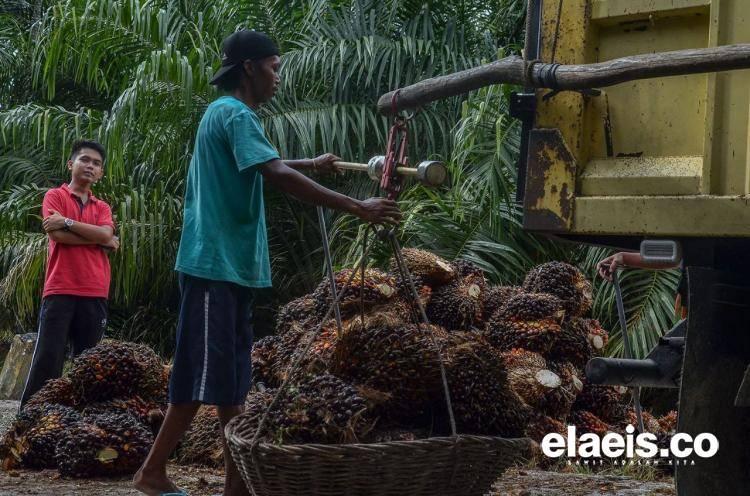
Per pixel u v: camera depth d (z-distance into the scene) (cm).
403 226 795
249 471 305
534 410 550
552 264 605
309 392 325
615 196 307
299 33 1009
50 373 614
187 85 938
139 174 1016
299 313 594
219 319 357
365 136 955
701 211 289
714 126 291
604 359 342
